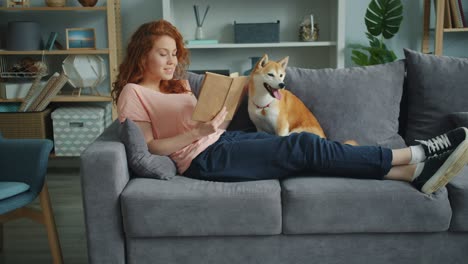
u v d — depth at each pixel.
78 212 2.96
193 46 3.88
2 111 3.80
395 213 1.80
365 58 3.89
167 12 3.79
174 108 2.06
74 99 3.84
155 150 2.01
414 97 2.47
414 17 4.14
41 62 3.92
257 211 1.79
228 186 1.86
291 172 1.95
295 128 2.33
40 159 2.07
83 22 4.13
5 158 2.12
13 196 1.97
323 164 1.89
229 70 4.25
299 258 1.86
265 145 1.94
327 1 4.13
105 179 1.82
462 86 2.40
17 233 2.65
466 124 2.27
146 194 1.79
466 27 3.85
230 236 1.84
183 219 1.79
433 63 2.44
